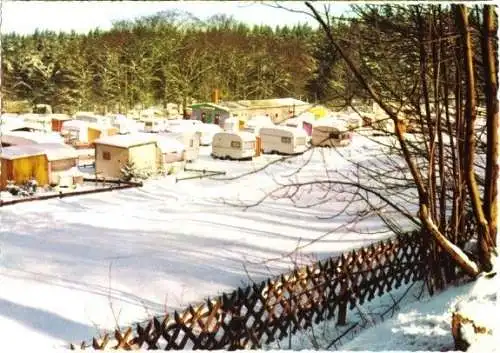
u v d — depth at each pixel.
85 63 55.97
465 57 6.04
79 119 50.19
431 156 7.14
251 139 40.94
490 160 6.22
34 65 51.72
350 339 6.99
